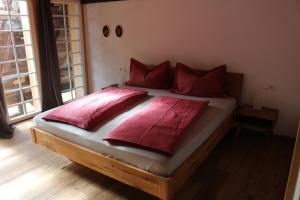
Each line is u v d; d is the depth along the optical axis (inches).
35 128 100.7
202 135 86.8
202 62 136.5
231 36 123.9
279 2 108.2
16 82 146.3
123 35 161.0
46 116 98.5
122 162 76.9
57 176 94.4
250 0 114.5
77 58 182.1
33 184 90.0
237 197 82.0
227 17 122.3
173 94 129.2
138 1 147.9
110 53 171.3
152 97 124.1
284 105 119.2
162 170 69.7
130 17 154.3
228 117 113.6
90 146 84.6
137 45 157.5
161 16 142.6
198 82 123.5
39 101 158.7
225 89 130.2
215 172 95.3
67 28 170.7
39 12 144.3
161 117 91.6
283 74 115.6
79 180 91.9
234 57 126.0
